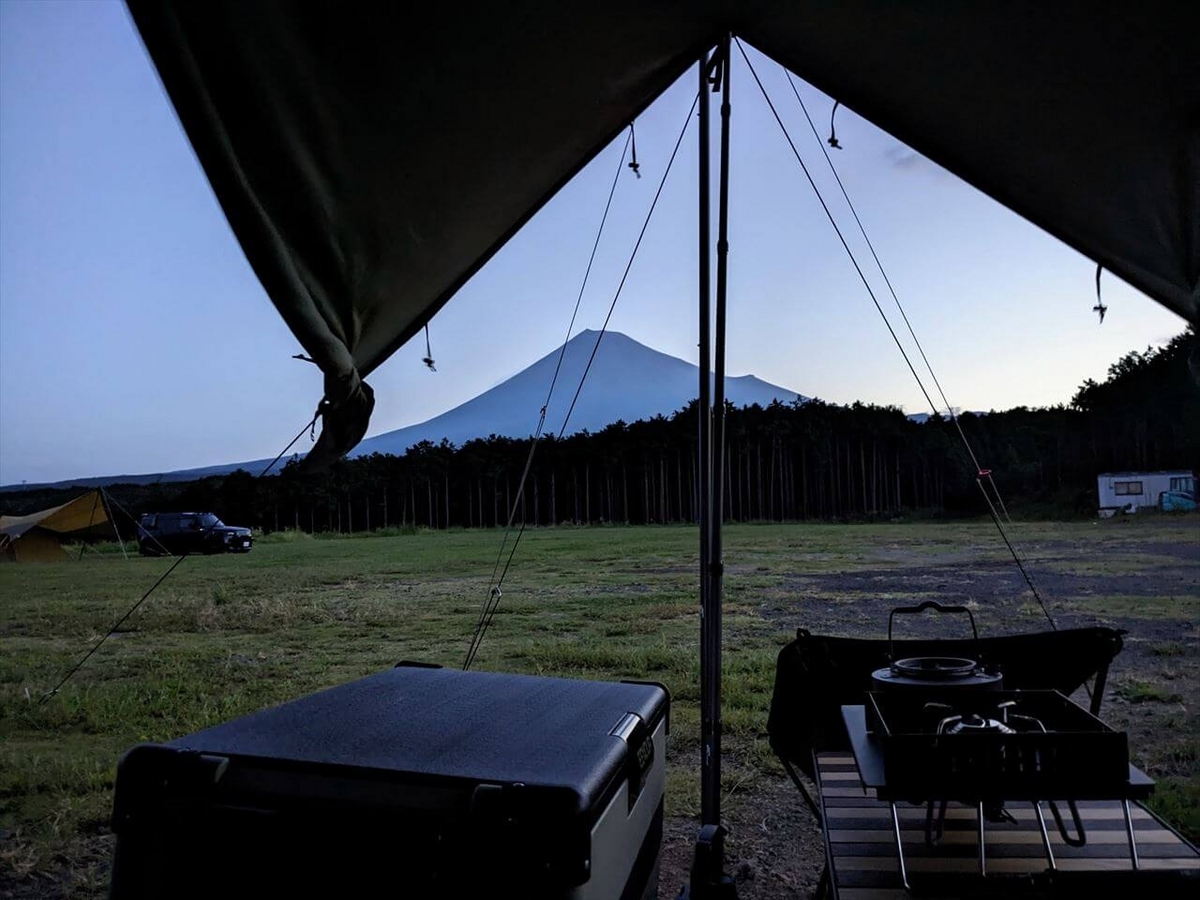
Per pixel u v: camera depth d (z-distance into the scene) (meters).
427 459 66.81
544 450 66.44
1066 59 2.58
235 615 12.01
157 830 1.57
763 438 65.31
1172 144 2.77
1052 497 51.75
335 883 1.51
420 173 2.57
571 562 21.66
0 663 8.69
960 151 3.22
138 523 28.58
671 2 2.65
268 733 1.79
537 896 1.46
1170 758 4.70
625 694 2.28
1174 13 2.31
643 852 2.05
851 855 2.26
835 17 2.76
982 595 12.45
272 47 2.02
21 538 26.97
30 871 3.63
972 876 2.10
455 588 15.62
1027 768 1.86
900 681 2.18
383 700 2.14
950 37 2.65
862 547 25.03
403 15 2.11
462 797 1.51
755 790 4.46
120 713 6.34
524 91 2.62
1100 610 10.48
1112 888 1.75
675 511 65.44
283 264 2.33
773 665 7.38
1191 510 39.12
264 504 53.47
